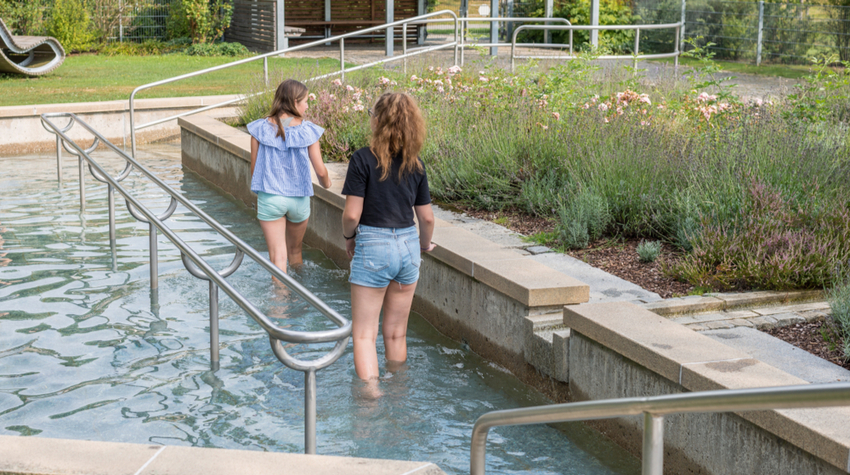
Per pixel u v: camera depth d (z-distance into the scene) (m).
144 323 5.39
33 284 6.14
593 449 3.93
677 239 5.89
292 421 4.09
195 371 4.66
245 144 9.47
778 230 5.19
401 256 4.38
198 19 24.08
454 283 5.45
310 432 3.31
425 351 5.23
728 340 4.12
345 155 9.03
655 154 6.63
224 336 5.23
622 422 3.94
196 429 3.95
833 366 3.76
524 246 6.00
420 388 4.58
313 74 12.36
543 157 7.32
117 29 24.92
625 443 3.93
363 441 3.91
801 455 2.94
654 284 5.09
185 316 5.55
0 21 16.70
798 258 4.87
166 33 25.38
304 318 5.62
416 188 4.42
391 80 11.29
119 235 7.70
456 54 14.57
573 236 5.89
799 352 3.95
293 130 6.13
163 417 4.06
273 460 2.58
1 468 2.50
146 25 25.27
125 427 3.93
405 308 4.71
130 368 4.66
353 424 4.09
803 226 5.33
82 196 8.73
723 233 5.38
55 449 2.62
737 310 4.62
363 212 4.38
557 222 6.47
